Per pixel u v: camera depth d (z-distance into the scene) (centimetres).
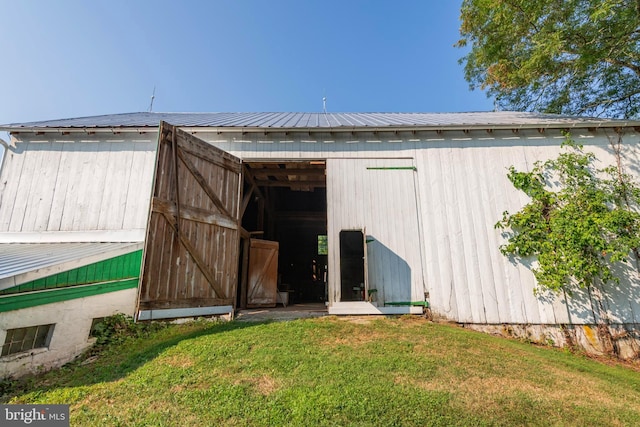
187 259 511
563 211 598
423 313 604
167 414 240
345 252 977
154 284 452
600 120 690
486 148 675
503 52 960
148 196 647
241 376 307
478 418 247
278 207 1315
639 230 571
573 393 309
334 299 606
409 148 685
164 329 470
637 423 255
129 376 312
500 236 630
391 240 638
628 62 945
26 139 680
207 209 565
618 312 577
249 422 232
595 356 544
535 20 795
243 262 834
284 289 1122
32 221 635
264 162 693
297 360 347
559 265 574
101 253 455
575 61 823
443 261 625
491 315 595
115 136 683
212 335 429
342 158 683
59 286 385
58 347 374
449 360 371
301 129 673
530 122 682
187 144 536
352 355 369
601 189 629
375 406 254
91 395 275
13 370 321
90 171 663
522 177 641
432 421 239
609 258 593
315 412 241
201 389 281
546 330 582
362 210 653
